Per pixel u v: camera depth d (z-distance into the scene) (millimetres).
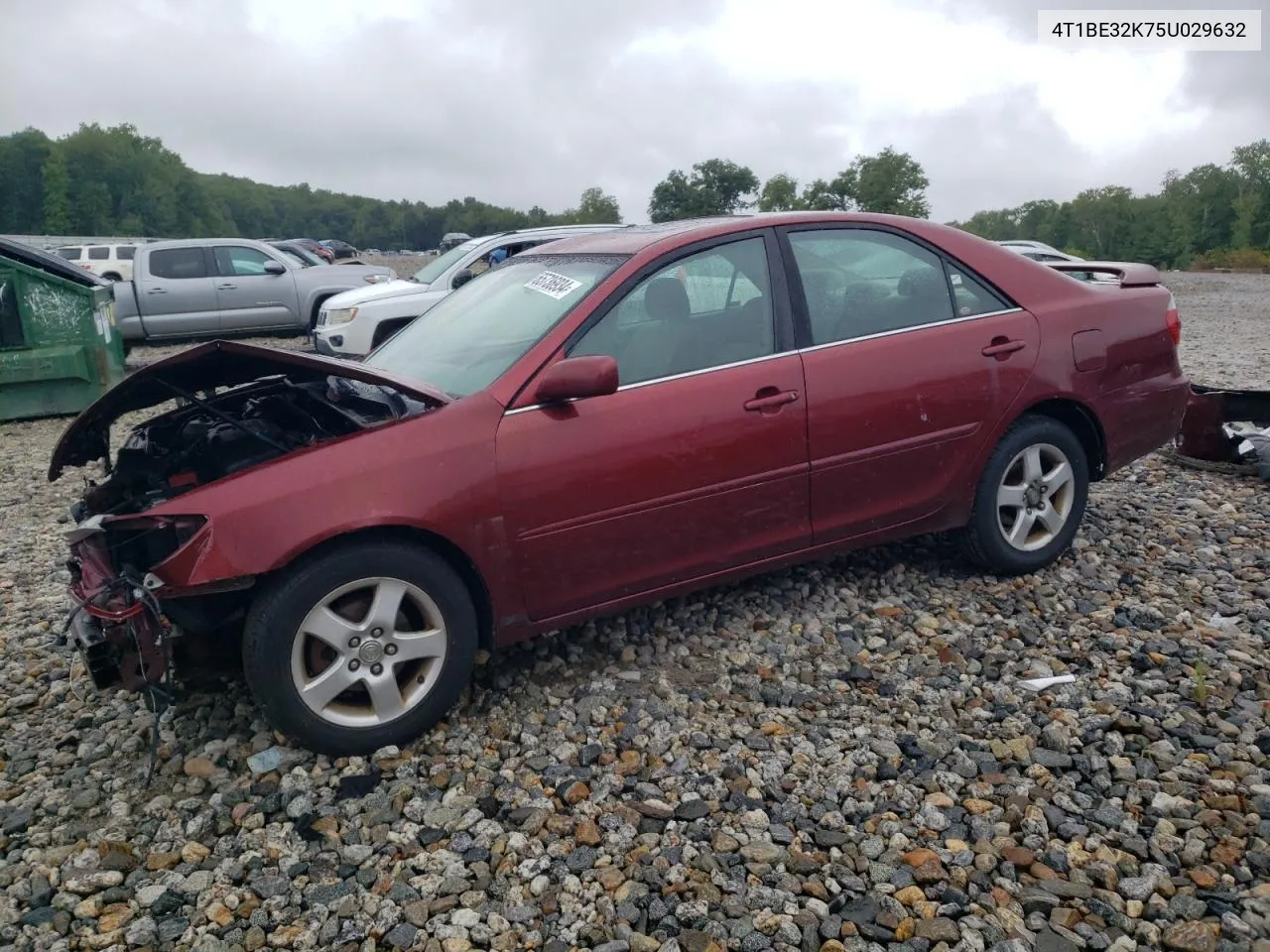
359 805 3074
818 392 3875
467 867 2783
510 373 3514
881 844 2762
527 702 3654
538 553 3480
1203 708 3365
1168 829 2760
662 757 3254
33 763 3436
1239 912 2457
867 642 3998
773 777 3105
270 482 3135
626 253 3863
